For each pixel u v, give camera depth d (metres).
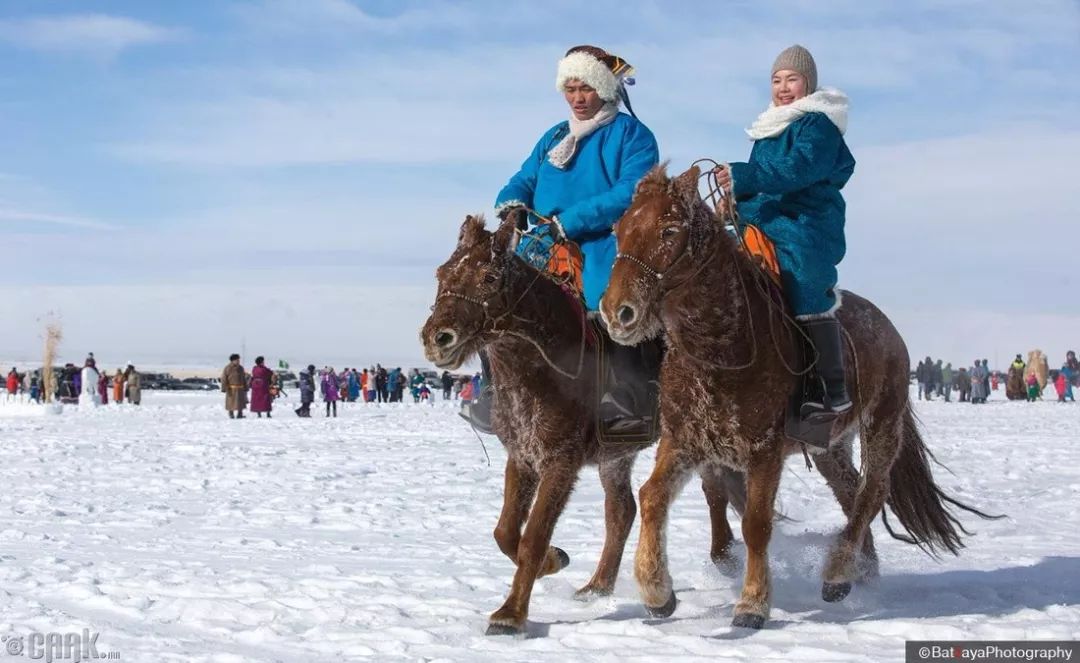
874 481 7.87
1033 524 10.93
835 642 6.10
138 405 48.25
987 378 47.69
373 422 31.75
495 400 6.89
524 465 6.91
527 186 8.06
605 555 7.43
